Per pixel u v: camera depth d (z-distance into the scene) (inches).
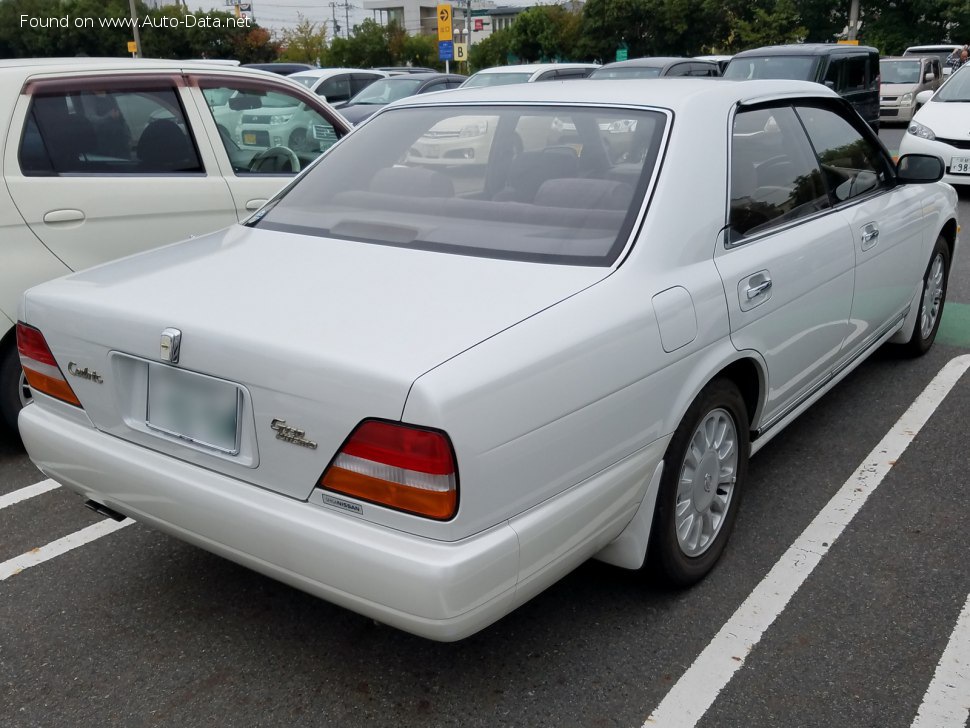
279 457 87.0
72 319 103.0
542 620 113.7
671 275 104.7
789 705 98.3
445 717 97.7
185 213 182.2
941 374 198.5
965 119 426.3
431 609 80.0
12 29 1900.8
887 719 96.0
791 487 148.2
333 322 89.6
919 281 189.3
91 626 114.7
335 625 114.5
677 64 584.7
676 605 116.3
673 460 106.8
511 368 83.9
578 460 91.3
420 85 598.5
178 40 1953.7
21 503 148.5
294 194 131.3
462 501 79.8
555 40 2007.9
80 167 169.9
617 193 109.7
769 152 131.7
